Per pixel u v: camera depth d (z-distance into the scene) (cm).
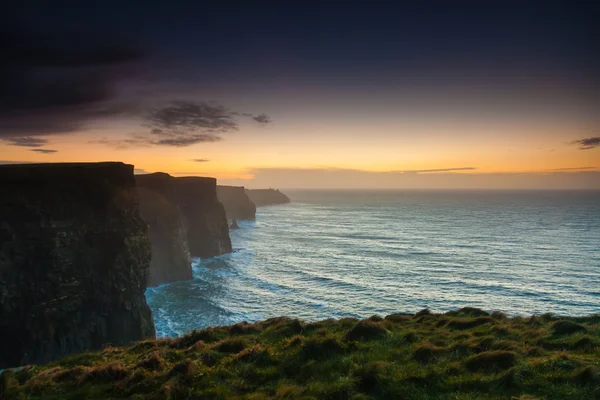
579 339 1316
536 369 1080
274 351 1384
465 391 1011
